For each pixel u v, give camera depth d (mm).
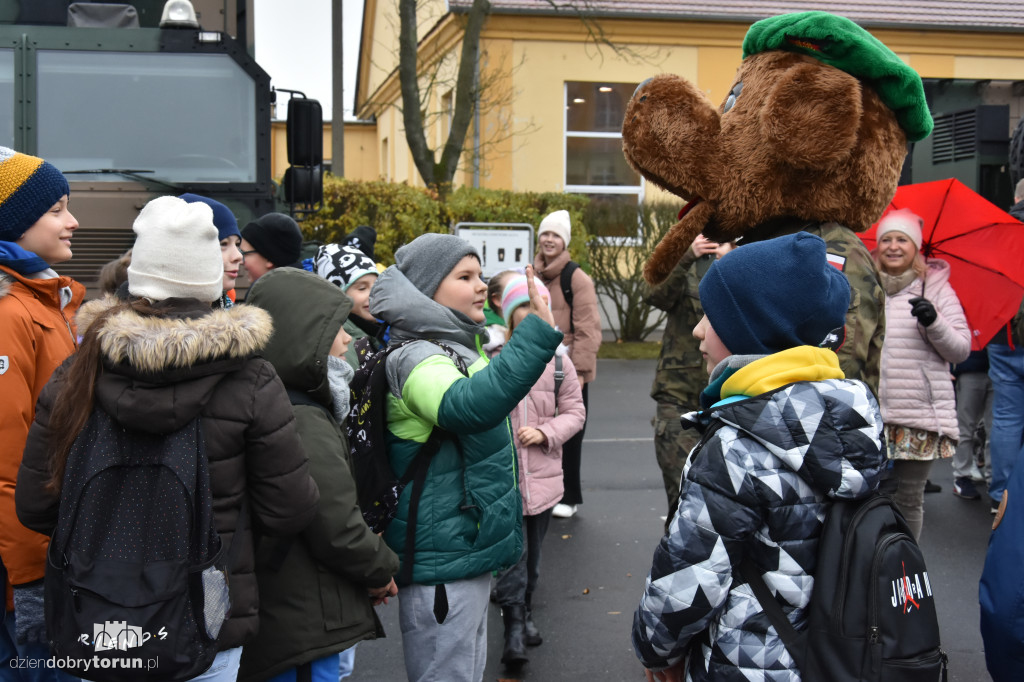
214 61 6562
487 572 2902
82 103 6441
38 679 2834
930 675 1936
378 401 2857
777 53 3338
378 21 27188
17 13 6879
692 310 4141
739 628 2021
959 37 17844
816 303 2113
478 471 2859
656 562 2070
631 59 16859
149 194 6379
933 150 12328
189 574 2082
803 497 2000
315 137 6883
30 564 2693
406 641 2924
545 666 4168
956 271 4941
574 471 6137
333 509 2477
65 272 6242
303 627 2473
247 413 2211
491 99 16500
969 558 5520
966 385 6660
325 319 2578
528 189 16875
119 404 2094
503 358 2615
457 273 3047
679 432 4215
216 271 2340
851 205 3213
